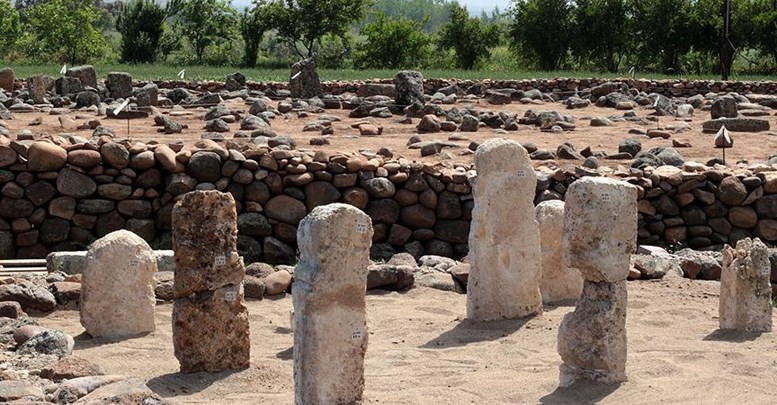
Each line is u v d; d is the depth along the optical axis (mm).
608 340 8242
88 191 14727
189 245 8875
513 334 10109
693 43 57062
